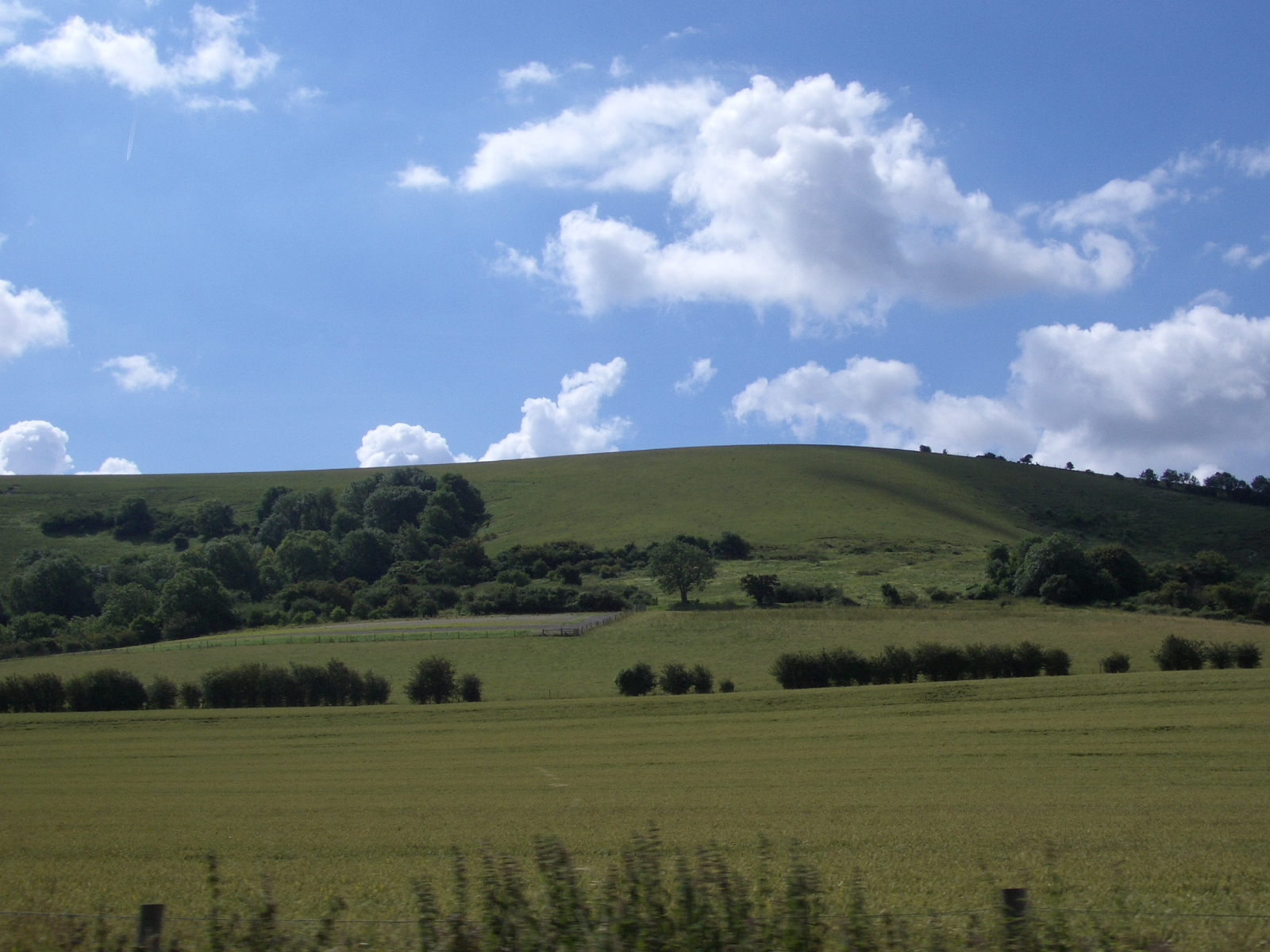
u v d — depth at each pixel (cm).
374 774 3162
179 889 1619
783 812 2292
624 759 3297
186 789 2984
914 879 1484
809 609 7825
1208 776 2650
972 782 2667
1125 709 3741
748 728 3825
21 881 1745
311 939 886
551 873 831
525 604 9069
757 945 779
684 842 1930
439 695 5109
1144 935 880
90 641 7856
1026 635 6606
